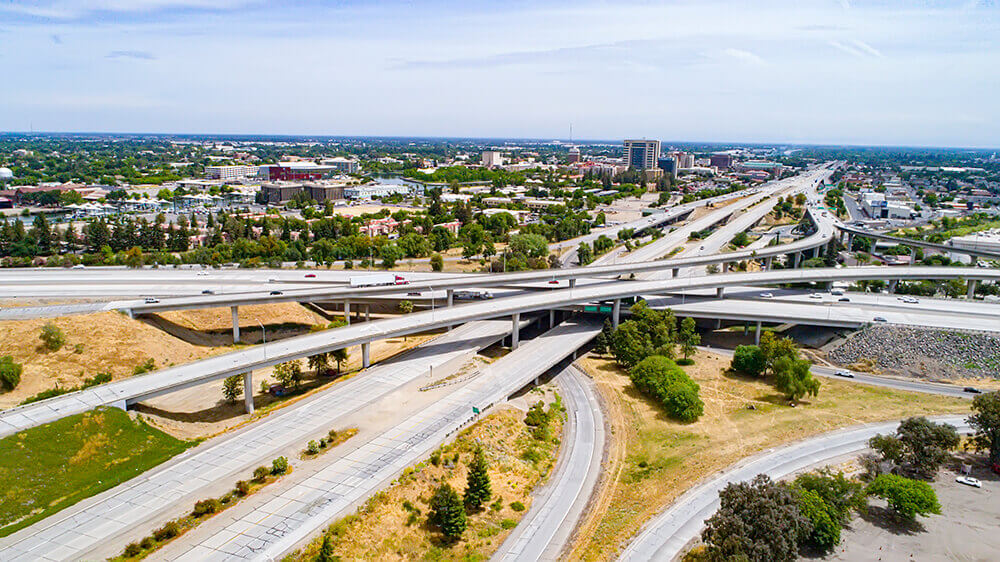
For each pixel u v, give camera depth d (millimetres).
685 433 143875
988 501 117250
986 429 127875
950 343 189750
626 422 150750
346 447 126562
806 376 161375
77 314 172875
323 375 173375
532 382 172750
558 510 113312
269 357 152875
